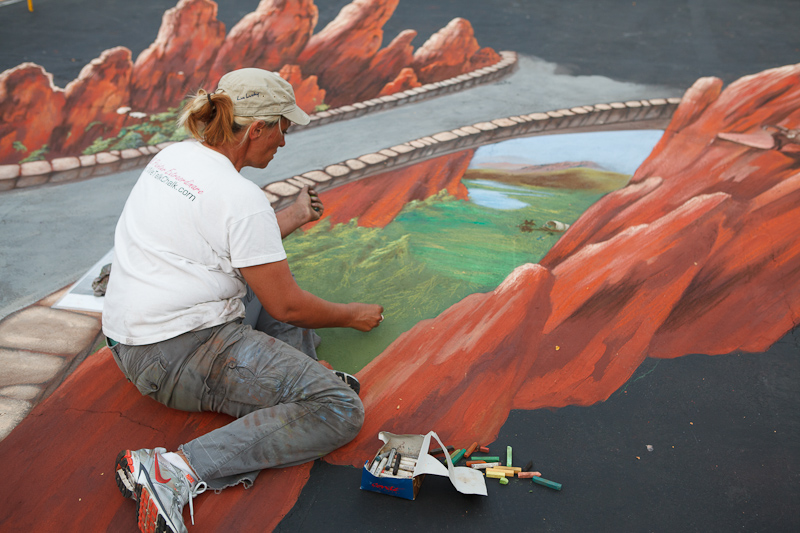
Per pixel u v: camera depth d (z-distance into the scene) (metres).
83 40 5.20
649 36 5.49
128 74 4.79
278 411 1.99
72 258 3.10
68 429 2.22
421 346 2.62
